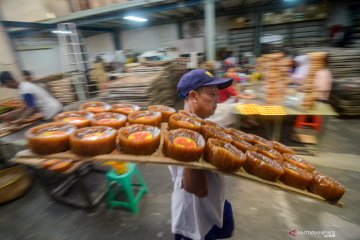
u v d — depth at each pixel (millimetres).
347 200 2094
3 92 4199
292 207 2074
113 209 2172
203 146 774
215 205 976
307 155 2863
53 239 1897
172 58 5512
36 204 2336
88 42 7707
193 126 900
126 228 1952
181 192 992
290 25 5531
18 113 3518
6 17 5195
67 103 4789
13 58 4801
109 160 774
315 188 879
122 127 925
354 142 3152
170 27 6750
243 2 5027
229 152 735
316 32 5395
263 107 2756
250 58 5562
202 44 6531
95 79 5297
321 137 3242
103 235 1898
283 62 2699
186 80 957
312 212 2000
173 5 4516
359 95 3809
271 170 813
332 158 2766
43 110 3236
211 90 952
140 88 3555
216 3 4969
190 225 1006
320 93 2967
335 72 4238
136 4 4391
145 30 7059
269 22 5578
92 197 2324
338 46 5059
